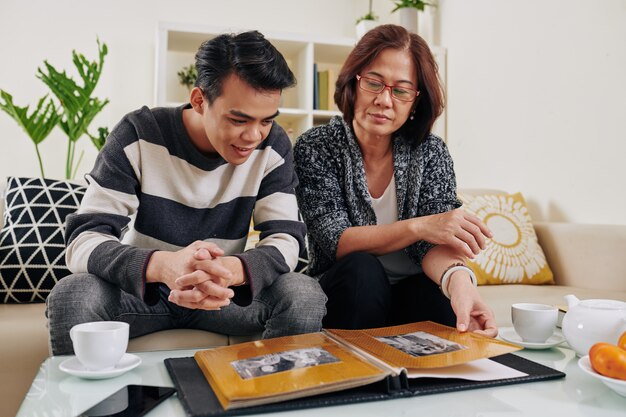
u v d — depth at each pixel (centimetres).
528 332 95
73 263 104
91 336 77
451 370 79
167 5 340
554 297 157
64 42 322
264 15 359
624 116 192
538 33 234
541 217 232
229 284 98
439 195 142
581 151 210
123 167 114
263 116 98
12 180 175
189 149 118
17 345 117
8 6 315
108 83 329
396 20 342
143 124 118
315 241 142
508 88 254
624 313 86
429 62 135
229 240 127
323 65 355
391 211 146
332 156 143
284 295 107
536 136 235
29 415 64
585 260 183
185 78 326
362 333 95
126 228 123
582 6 210
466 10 290
